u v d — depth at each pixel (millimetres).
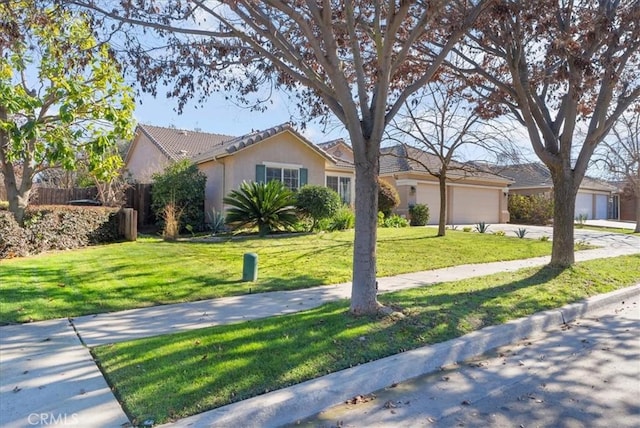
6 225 9117
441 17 6641
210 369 3734
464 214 25172
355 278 5395
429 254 11297
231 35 5883
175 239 13055
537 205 26812
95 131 10680
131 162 25594
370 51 7434
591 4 7488
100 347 4363
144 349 4207
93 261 8938
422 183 23203
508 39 7586
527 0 6199
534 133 8781
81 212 11352
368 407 3523
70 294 6406
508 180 27422
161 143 22000
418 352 4363
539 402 3604
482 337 4949
